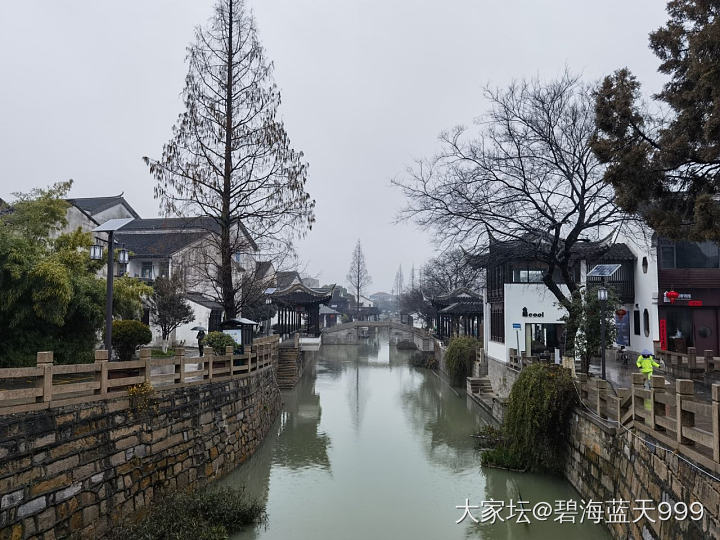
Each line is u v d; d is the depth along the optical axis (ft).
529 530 33.88
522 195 54.39
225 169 59.31
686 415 22.47
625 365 73.87
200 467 38.01
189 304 93.66
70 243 45.27
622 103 36.83
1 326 35.37
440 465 49.24
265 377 60.13
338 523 35.50
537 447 44.01
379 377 116.16
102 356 28.45
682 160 34.01
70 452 25.23
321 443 57.82
